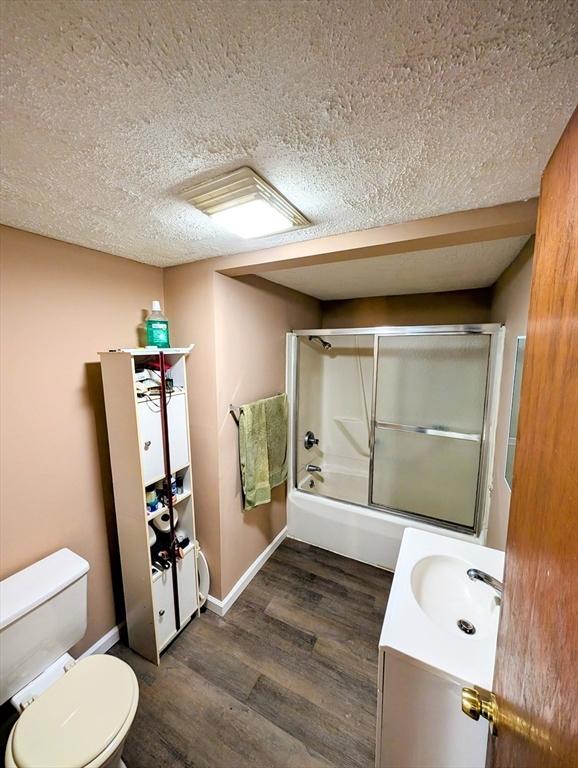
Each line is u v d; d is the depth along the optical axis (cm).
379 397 262
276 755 128
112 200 103
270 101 62
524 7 44
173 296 188
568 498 40
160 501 167
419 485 251
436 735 96
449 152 79
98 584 166
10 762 99
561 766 36
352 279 219
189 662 165
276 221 121
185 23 47
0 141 73
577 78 55
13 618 116
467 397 233
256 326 212
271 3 45
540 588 49
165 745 131
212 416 183
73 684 119
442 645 97
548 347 52
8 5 44
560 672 39
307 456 299
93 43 50
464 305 257
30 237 131
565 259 45
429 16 46
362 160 83
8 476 129
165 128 70
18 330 129
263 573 231
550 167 55
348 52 52
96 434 160
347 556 251
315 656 169
